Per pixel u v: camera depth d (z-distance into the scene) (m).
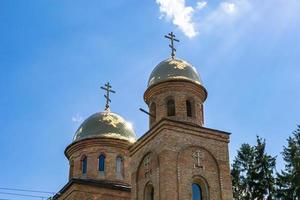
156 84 33.41
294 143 45.25
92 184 35.72
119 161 39.06
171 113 32.62
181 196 28.09
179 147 29.59
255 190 45.28
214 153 30.61
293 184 42.84
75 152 39.56
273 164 46.06
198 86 33.62
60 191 36.62
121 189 36.47
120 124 40.75
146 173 30.50
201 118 33.12
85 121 41.19
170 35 37.41
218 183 29.81
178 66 34.25
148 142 31.17
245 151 47.56
